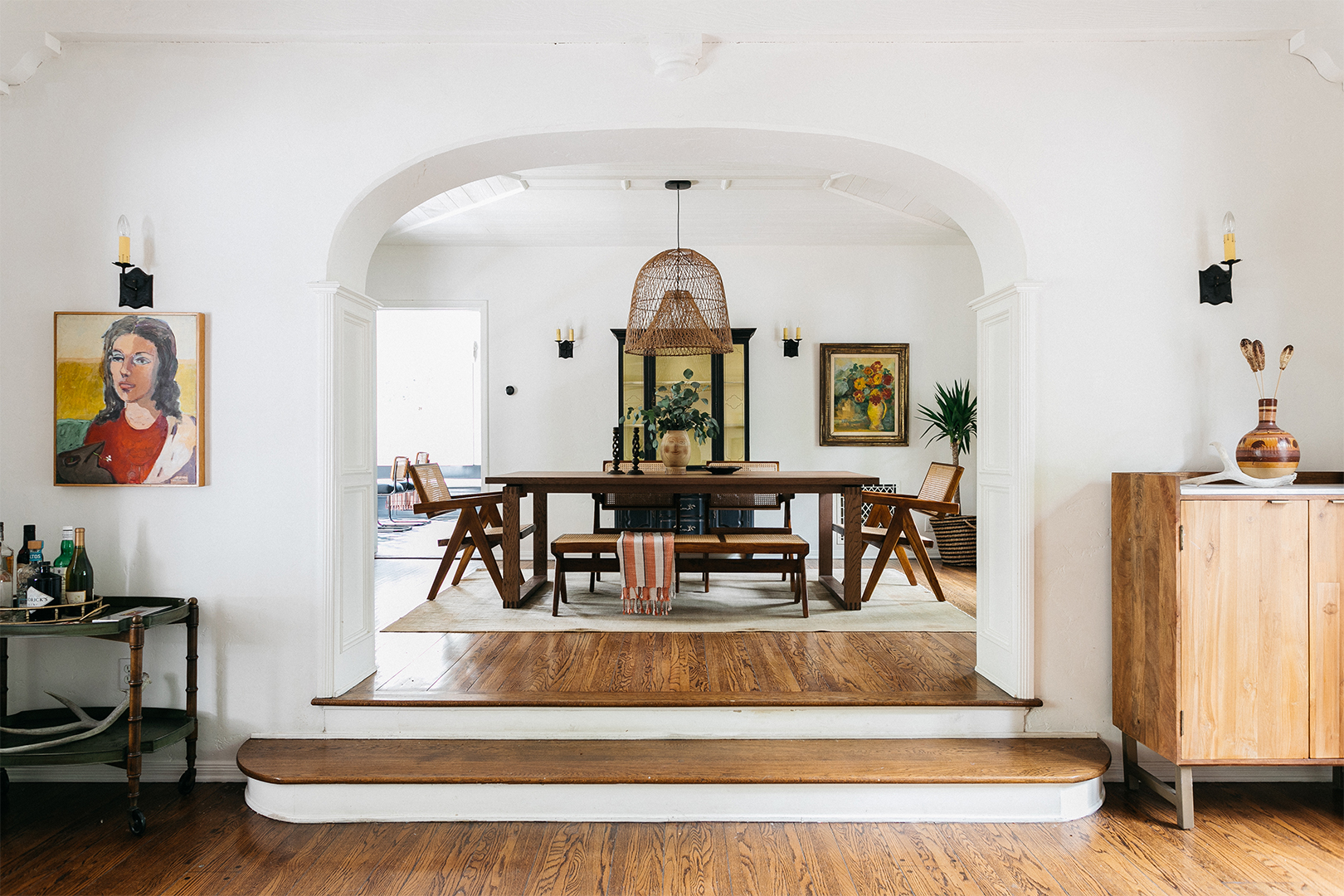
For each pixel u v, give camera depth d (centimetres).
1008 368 304
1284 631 252
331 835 254
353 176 297
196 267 297
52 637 298
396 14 288
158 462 296
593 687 312
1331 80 295
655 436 658
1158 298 297
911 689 310
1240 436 296
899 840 251
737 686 313
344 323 310
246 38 293
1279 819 264
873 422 689
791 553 447
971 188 303
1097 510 296
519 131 297
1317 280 296
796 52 296
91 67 295
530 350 687
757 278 688
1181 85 296
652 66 296
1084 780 264
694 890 222
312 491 297
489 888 223
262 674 298
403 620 437
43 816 268
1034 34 291
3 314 295
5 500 297
